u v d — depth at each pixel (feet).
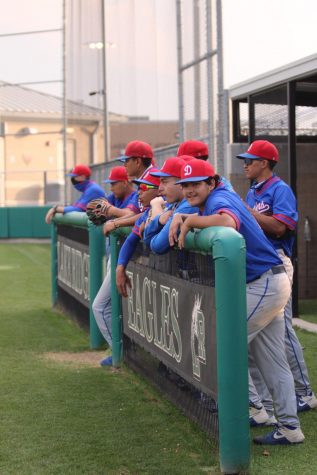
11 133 121.90
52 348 31.17
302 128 42.63
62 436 19.22
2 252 88.99
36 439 19.04
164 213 19.15
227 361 16.12
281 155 38.29
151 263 22.31
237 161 42.98
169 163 19.21
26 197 122.21
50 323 37.27
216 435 17.78
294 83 35.99
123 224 23.36
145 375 24.45
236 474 16.26
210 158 47.62
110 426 19.99
